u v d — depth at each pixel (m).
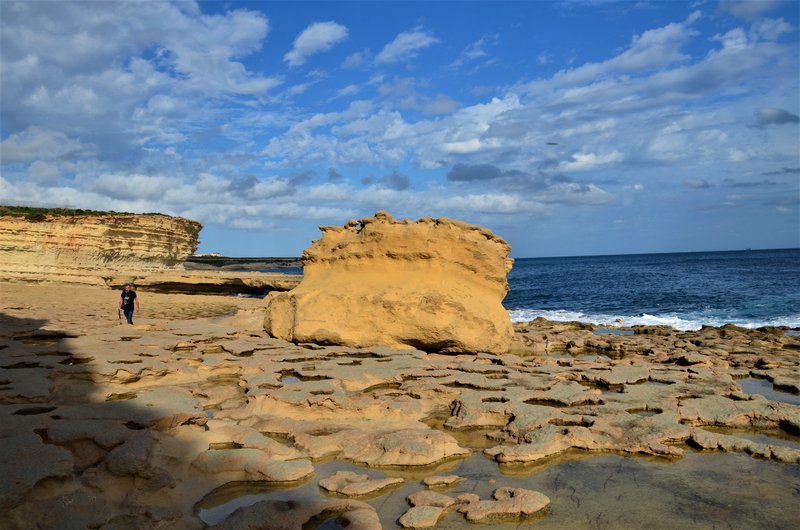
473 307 16.19
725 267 85.44
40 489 5.79
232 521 5.74
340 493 6.74
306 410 9.91
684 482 7.19
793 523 6.07
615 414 9.60
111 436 7.20
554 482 7.20
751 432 9.34
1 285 38.66
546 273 94.31
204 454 7.39
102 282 42.25
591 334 20.78
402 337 15.99
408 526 5.93
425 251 17.19
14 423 7.70
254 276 46.69
